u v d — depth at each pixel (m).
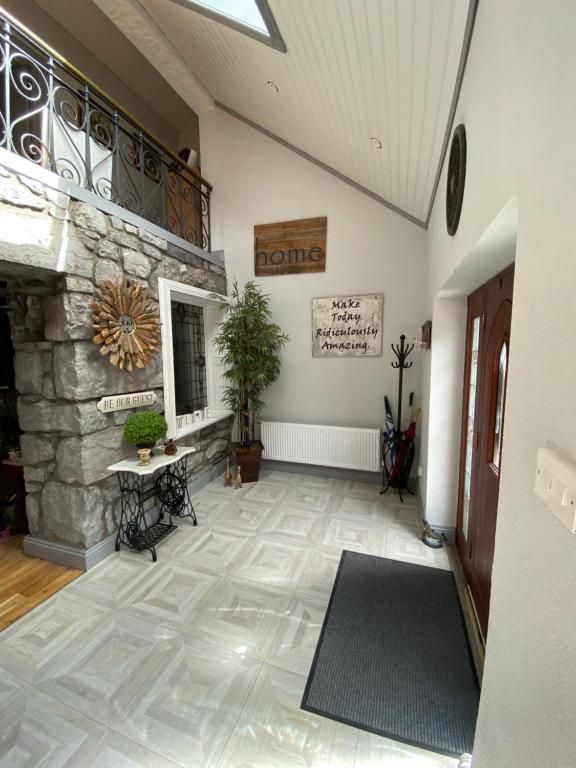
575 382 0.50
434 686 1.43
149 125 4.22
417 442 3.31
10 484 2.73
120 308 2.24
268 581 2.07
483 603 1.72
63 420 2.12
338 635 1.68
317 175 3.42
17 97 2.52
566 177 0.53
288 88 2.34
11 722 1.29
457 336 2.33
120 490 2.41
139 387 2.52
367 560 2.28
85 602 1.90
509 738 0.70
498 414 1.64
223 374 3.71
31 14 2.91
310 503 3.09
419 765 1.17
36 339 2.15
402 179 2.55
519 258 0.75
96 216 2.12
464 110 1.34
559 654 0.52
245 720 1.30
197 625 1.74
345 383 3.57
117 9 2.47
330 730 1.27
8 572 2.14
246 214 3.68
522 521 0.70
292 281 3.61
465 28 1.15
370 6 1.29
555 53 0.58
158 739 1.24
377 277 3.36
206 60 2.84
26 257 1.71
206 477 3.51
